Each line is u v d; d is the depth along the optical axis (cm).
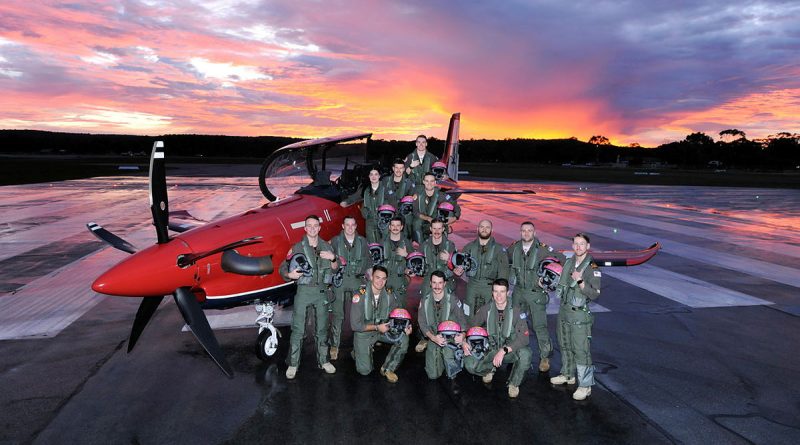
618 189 3094
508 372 495
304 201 602
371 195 644
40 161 7094
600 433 378
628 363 511
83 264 916
